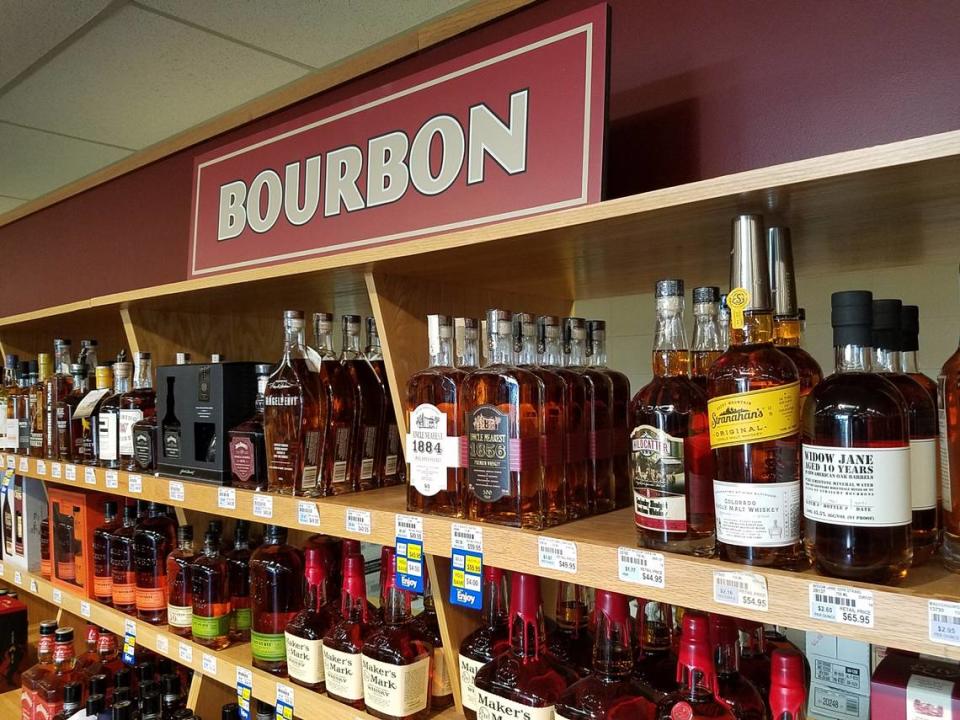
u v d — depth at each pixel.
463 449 1.16
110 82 2.36
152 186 3.09
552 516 1.09
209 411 1.63
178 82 2.37
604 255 1.19
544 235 1.04
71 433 2.23
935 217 0.94
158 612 1.83
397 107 1.53
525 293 1.64
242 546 1.75
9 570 2.42
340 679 1.30
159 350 2.04
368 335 1.65
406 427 1.31
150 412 1.95
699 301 0.96
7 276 4.18
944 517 0.85
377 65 2.04
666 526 0.89
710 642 0.94
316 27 2.01
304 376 1.44
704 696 0.87
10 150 3.04
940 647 0.67
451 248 1.13
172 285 1.71
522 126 1.27
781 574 0.77
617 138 1.59
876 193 0.82
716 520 0.84
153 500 1.73
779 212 0.91
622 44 1.59
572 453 1.16
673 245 1.11
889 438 0.74
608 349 1.84
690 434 0.91
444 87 1.43
